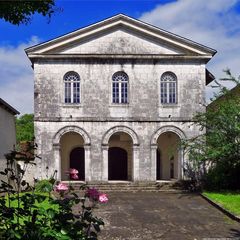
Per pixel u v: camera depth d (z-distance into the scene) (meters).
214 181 26.62
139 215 19.19
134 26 28.45
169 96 28.88
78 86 28.47
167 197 24.52
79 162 31.42
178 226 17.00
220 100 27.56
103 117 28.33
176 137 30.20
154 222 17.73
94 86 28.45
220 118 25.58
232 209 19.72
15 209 6.44
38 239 5.97
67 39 28.17
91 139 28.22
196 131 28.58
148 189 27.33
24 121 56.78
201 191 26.08
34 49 27.97
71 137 31.33
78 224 6.34
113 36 28.66
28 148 7.40
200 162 26.91
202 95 28.84
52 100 28.14
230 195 24.00
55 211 6.35
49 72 28.27
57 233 6.02
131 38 28.72
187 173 28.06
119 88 28.64
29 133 51.25
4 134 25.81
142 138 28.44
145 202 22.75
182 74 28.89
